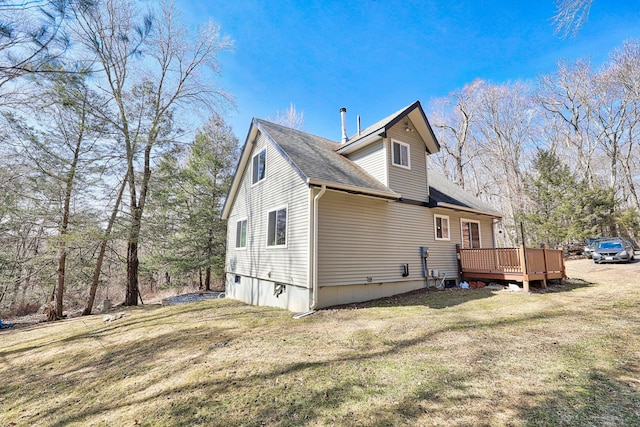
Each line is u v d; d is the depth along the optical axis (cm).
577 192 2022
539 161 2172
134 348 596
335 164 981
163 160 1413
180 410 326
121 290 2030
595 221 2022
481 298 842
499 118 2689
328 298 805
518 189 2539
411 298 888
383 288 927
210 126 1862
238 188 1343
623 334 478
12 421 351
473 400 301
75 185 1202
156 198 1398
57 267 1296
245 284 1166
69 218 1221
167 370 448
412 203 1048
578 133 2531
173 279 1980
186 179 1510
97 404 368
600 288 910
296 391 347
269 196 1034
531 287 979
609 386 316
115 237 1279
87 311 1273
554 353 414
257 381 380
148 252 1662
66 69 579
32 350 681
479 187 2898
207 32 1448
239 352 495
